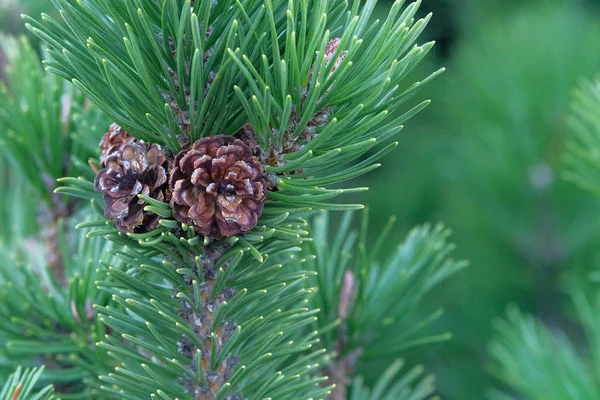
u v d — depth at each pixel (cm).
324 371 81
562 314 157
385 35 66
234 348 71
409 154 212
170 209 66
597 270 143
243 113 67
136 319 70
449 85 177
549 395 90
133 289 70
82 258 78
